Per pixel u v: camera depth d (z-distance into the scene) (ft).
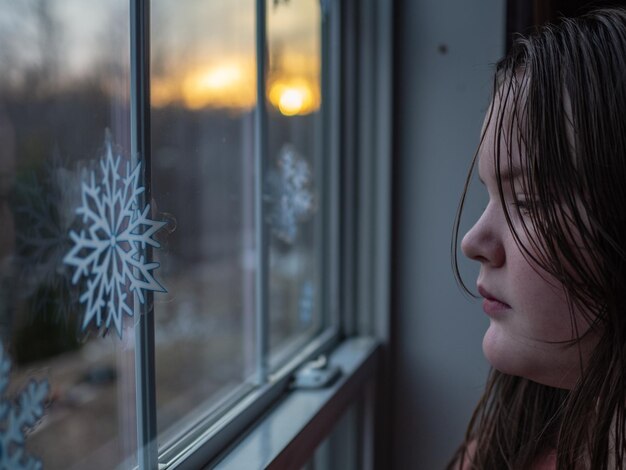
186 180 2.62
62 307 1.44
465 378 3.47
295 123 3.27
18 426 1.30
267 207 2.94
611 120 1.53
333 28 3.50
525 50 1.72
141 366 1.77
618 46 1.58
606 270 1.51
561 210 1.55
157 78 2.26
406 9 3.43
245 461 2.02
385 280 3.54
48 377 1.40
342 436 3.40
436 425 3.54
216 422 2.20
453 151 3.40
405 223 3.51
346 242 3.58
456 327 3.47
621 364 1.52
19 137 1.49
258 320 2.93
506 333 1.66
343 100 3.52
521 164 1.61
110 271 1.58
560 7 2.97
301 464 2.33
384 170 3.49
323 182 3.59
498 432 2.23
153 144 2.11
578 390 1.60
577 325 1.55
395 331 3.57
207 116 3.18
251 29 2.86
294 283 3.57
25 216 1.39
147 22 1.79
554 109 1.57
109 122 1.74
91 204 1.54
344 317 3.62
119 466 1.99
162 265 1.87
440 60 3.39
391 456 3.64
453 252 1.90
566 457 1.69
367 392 3.44
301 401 2.61
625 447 1.59
